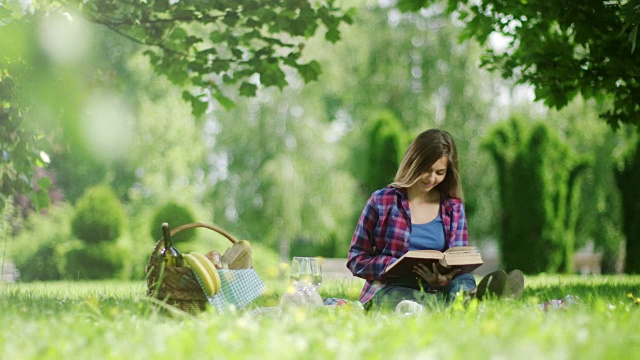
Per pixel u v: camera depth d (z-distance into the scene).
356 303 4.90
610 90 8.92
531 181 16.16
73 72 7.36
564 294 6.38
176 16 7.96
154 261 4.58
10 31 7.01
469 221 24.17
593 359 2.47
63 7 7.23
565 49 8.81
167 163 25.59
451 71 26.17
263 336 3.03
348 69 27.11
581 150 24.72
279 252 29.95
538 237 16.23
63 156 26.06
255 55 8.48
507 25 8.71
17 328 3.35
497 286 4.61
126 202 27.70
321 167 27.39
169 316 4.40
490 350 2.62
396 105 26.64
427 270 4.71
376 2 27.23
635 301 5.01
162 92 26.11
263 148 27.52
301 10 8.12
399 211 5.28
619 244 24.66
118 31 8.13
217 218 28.31
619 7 7.89
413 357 2.56
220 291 4.63
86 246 17.50
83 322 3.52
